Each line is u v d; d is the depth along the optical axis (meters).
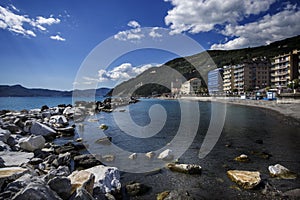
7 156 6.99
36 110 25.48
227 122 20.61
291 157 8.76
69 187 4.02
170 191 5.55
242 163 7.93
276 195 5.36
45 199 3.35
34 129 12.04
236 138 12.92
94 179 5.05
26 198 3.23
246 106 45.34
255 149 10.12
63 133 13.25
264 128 16.84
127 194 5.35
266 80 92.38
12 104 45.50
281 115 26.08
